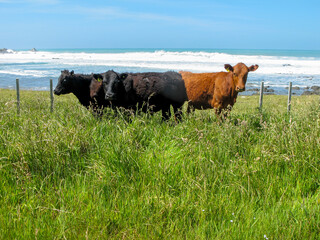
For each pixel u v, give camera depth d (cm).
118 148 498
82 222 348
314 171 467
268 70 4872
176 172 457
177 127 651
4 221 343
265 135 581
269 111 871
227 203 390
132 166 463
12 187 421
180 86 871
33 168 459
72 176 444
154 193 411
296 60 7425
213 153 504
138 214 370
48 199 390
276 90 2862
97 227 343
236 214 366
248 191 411
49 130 553
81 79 909
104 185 422
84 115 669
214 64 5694
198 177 436
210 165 464
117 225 354
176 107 888
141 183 438
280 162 490
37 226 336
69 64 6128
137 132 574
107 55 9744
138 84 814
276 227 341
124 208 378
